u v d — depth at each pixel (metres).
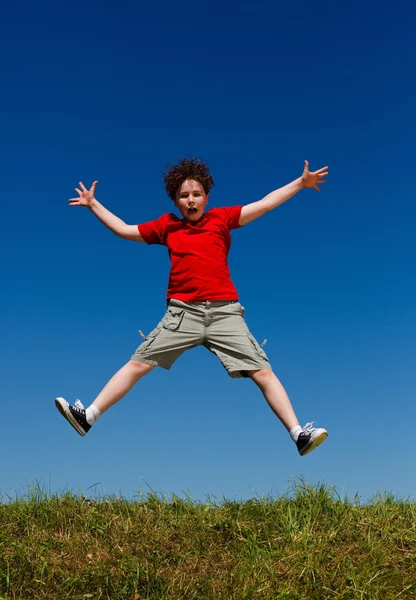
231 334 4.95
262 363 4.91
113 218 5.45
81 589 4.09
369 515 5.27
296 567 4.42
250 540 4.87
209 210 5.33
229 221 5.24
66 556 4.51
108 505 5.51
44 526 5.00
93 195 5.50
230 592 4.13
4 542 4.63
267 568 4.39
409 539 4.83
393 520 5.23
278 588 4.19
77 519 5.14
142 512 5.41
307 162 5.23
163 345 4.95
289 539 4.85
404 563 4.55
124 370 5.00
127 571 4.29
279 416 4.86
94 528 5.00
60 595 4.03
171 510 5.49
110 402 4.96
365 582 4.21
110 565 4.41
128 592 4.06
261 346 5.04
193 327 4.96
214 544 4.89
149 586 4.10
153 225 5.32
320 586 4.20
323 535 4.88
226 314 4.99
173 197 5.42
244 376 5.00
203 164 5.39
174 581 4.23
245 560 4.52
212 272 5.02
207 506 5.58
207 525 5.16
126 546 4.73
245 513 5.34
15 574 4.16
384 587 4.18
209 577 4.33
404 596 4.14
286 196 5.27
